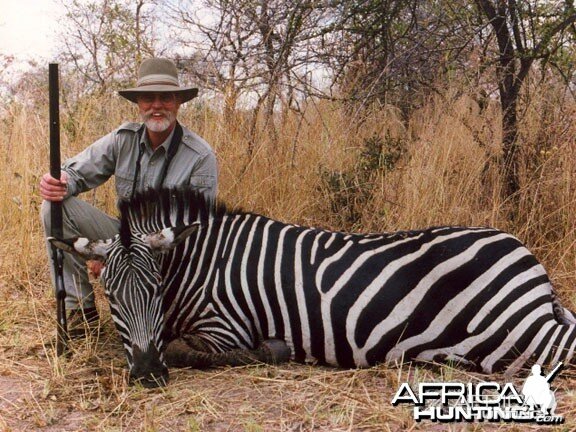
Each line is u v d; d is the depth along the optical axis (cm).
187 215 391
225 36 610
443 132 596
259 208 566
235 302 374
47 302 470
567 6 534
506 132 553
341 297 363
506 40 554
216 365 371
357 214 557
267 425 315
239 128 594
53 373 369
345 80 642
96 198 554
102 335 424
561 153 540
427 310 355
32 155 601
